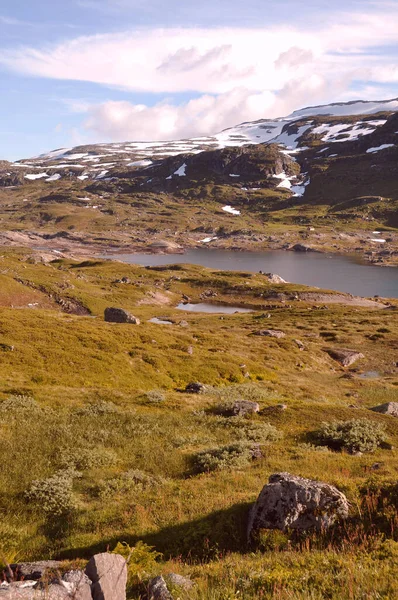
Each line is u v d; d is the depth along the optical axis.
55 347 53.44
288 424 30.55
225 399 38.34
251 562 10.98
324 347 85.50
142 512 16.33
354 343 90.75
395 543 11.09
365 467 20.95
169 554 13.45
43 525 16.47
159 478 20.58
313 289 186.12
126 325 75.31
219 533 14.03
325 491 13.68
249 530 13.54
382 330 102.38
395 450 25.92
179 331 83.31
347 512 13.30
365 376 69.75
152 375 51.94
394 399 52.81
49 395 35.94
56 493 18.30
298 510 13.27
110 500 18.17
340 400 50.66
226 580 9.70
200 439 26.81
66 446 24.14
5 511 17.33
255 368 63.09
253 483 18.84
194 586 9.53
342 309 146.25
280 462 21.81
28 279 151.50
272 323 117.94
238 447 23.77
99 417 30.17
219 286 195.50
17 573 10.18
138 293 170.50
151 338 67.19
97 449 23.95
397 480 14.81
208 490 18.22
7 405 31.20
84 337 59.44
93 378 46.94
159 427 28.84
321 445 26.48
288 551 11.96
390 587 8.16
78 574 8.02
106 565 8.34
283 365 69.25
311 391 53.38
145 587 9.68
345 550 11.48
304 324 115.25
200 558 13.12
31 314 71.06
